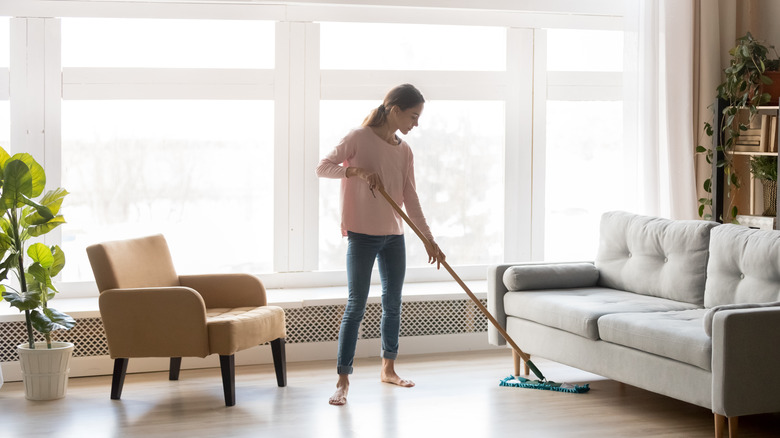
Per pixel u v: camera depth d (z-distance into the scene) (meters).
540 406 4.08
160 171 5.37
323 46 5.52
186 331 4.08
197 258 5.46
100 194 5.29
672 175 5.72
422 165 5.76
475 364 4.98
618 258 4.78
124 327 4.14
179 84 5.34
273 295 5.25
